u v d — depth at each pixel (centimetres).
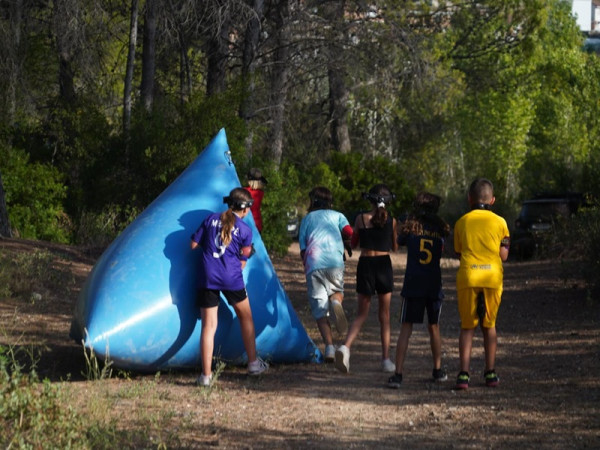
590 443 618
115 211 2056
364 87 3491
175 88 3061
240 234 784
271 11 2944
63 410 611
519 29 4366
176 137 2067
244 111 2659
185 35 2673
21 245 1595
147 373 822
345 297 1534
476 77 4562
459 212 3803
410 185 4647
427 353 998
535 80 4931
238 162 2109
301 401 744
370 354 984
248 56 2672
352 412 711
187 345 796
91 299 786
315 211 925
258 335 849
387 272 877
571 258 1883
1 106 2319
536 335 1098
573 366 888
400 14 3266
